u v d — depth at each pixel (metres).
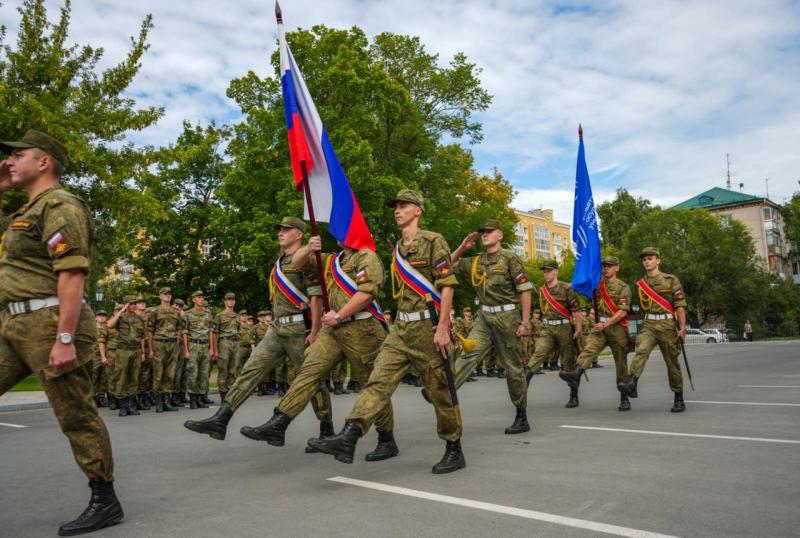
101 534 3.34
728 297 49.50
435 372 4.55
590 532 3.18
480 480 4.31
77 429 3.37
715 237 49.41
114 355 10.70
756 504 3.63
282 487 4.32
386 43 29.84
